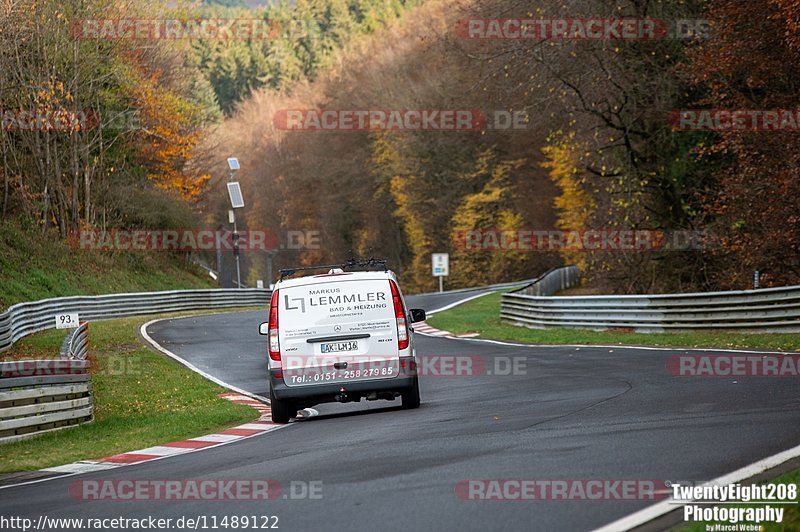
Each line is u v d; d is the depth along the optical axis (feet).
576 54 256.73
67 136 416.26
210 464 76.79
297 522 51.72
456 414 97.40
